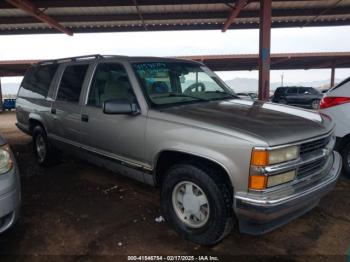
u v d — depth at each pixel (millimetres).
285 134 2713
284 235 3262
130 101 3402
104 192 4449
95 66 4223
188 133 2947
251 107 3549
